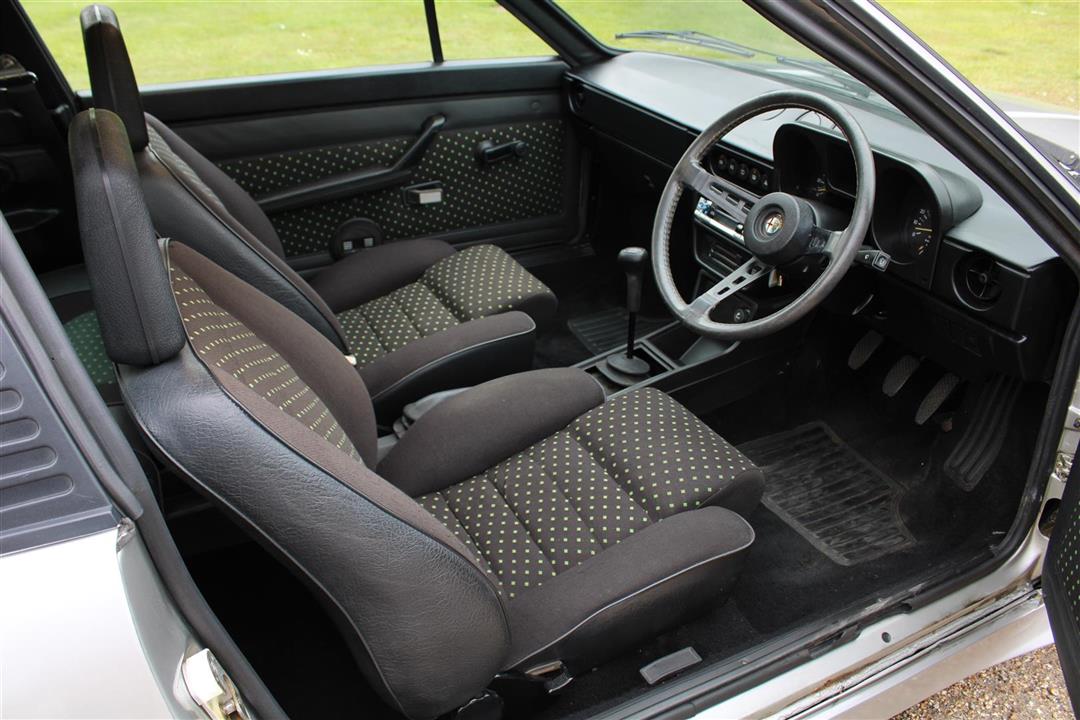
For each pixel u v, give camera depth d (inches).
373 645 35.9
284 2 87.3
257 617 67.3
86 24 52.1
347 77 94.3
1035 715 65.9
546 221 115.0
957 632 58.4
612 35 101.5
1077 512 48.2
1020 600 60.9
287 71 92.0
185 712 28.3
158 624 28.0
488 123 104.8
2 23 76.8
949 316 61.7
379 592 34.5
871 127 69.4
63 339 24.7
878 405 83.8
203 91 88.0
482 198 108.9
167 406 30.3
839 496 79.7
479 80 101.7
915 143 65.7
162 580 29.2
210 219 56.3
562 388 65.6
